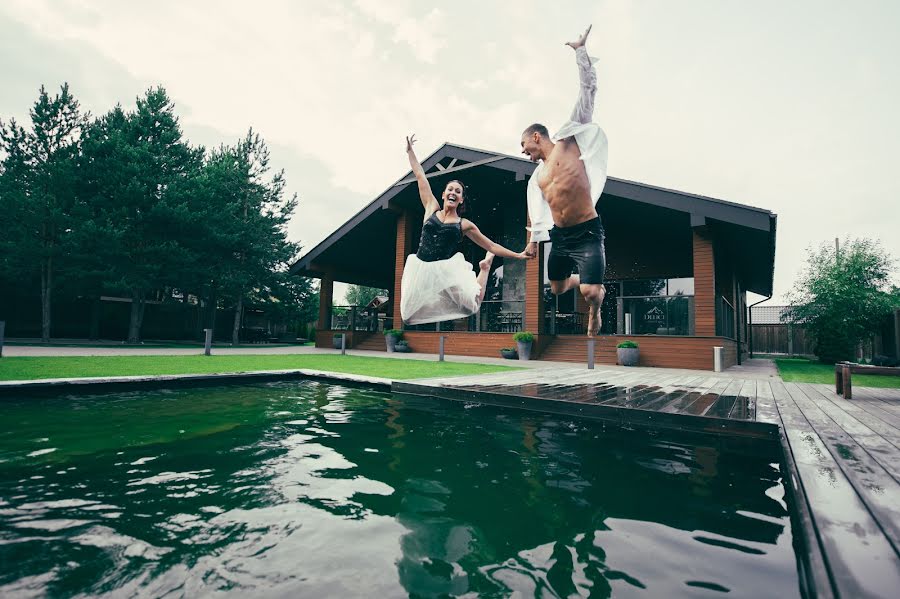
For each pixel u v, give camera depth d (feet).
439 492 7.32
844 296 46.14
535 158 7.32
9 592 4.10
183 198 51.19
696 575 4.72
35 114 47.50
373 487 7.53
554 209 6.53
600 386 18.63
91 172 47.39
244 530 5.74
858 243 50.70
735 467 9.06
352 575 4.61
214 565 4.76
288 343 80.69
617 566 4.91
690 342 34.91
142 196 47.42
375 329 60.49
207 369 22.39
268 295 71.20
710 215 32.91
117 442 10.26
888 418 11.96
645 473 8.54
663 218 41.24
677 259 44.29
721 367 31.40
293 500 6.88
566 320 45.96
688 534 5.82
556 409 14.25
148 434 11.07
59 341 52.03
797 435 9.86
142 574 4.53
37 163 48.26
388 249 64.64
